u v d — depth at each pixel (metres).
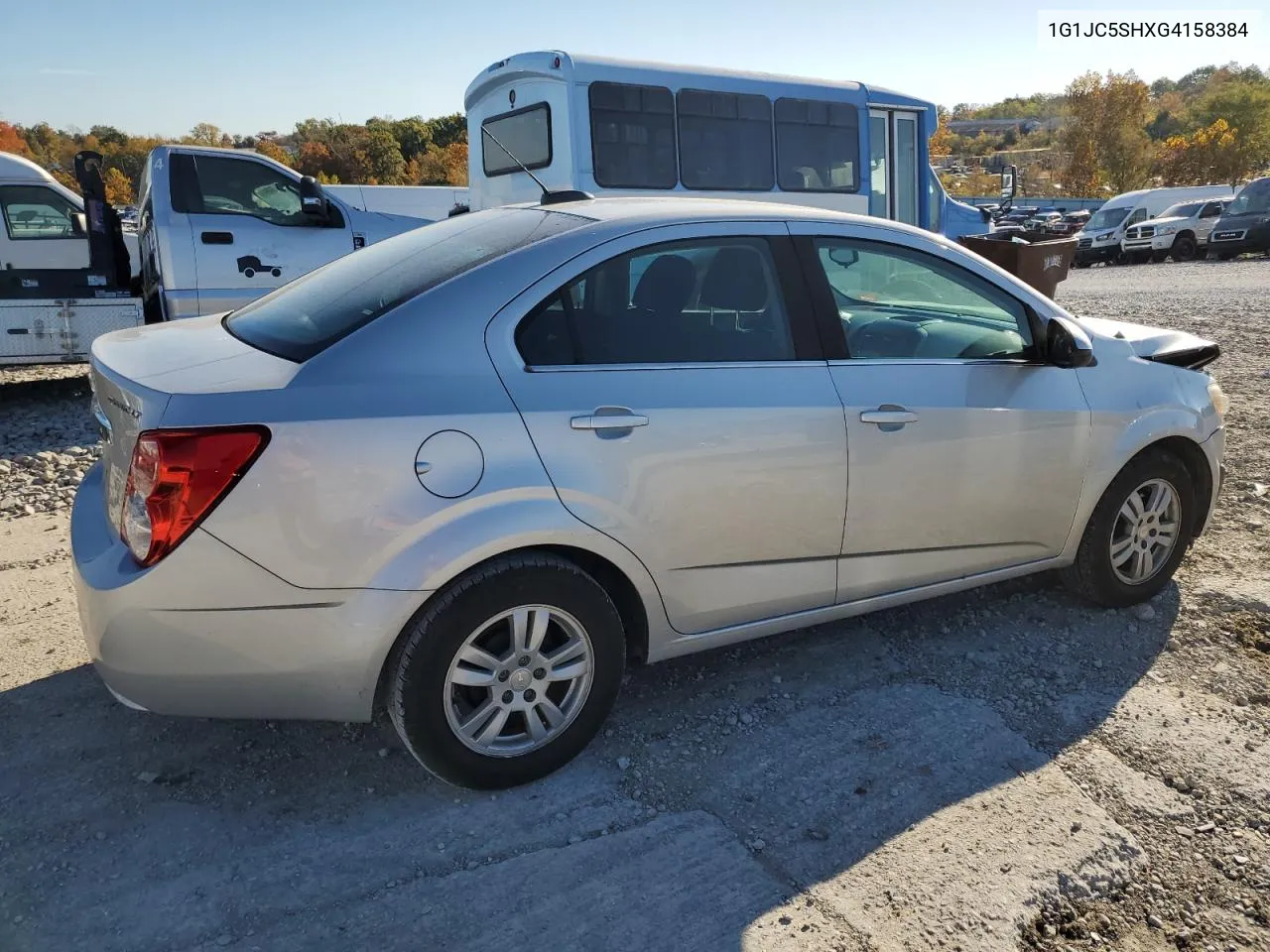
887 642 3.78
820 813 2.76
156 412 2.40
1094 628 3.87
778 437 3.03
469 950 2.26
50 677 3.46
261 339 2.87
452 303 2.71
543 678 2.81
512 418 2.65
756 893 2.44
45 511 5.46
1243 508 5.07
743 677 3.52
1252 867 2.55
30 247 10.48
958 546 3.53
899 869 2.53
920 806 2.78
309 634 2.51
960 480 3.41
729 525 3.01
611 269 2.92
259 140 94.19
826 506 3.17
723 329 3.07
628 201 3.33
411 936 2.30
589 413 2.75
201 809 2.75
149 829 2.66
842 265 3.33
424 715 2.63
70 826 2.67
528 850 2.60
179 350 2.87
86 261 10.71
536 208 3.36
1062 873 2.51
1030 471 3.56
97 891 2.43
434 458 2.55
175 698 2.54
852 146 11.78
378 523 2.50
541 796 2.83
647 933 2.31
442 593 2.61
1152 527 3.95
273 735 3.12
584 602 2.80
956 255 3.56
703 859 2.57
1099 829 2.67
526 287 2.79
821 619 3.35
